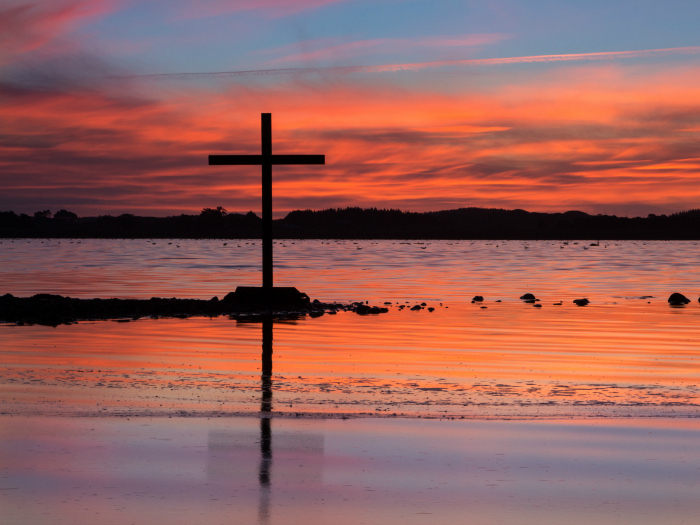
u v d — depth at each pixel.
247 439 9.22
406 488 7.43
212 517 6.61
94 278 54.91
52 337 20.84
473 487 7.47
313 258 106.50
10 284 47.62
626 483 7.62
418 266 79.69
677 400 12.13
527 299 36.62
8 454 8.45
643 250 165.62
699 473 7.95
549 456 8.56
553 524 6.54
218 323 25.47
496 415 10.79
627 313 29.91
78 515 6.62
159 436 9.31
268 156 30.44
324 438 9.31
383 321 26.56
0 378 13.74
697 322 26.39
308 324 25.33
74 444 8.88
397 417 10.60
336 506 6.92
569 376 14.82
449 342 20.61
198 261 91.19
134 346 19.02
